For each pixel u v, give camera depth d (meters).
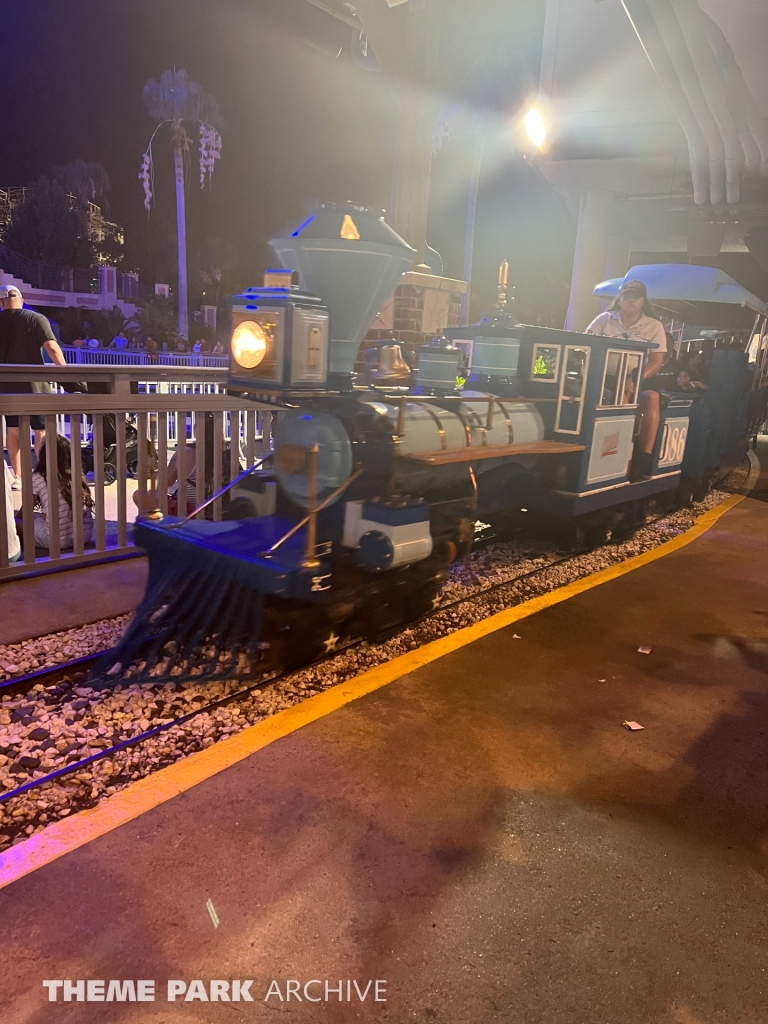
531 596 4.93
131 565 4.88
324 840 2.43
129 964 1.95
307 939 2.05
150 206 42.03
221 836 2.42
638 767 2.98
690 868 2.43
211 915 2.11
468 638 4.14
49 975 1.90
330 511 3.70
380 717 3.21
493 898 2.24
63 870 2.24
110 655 3.50
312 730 3.07
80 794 2.63
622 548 6.27
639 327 6.45
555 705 3.43
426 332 6.18
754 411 12.11
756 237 15.02
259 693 3.36
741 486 9.88
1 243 28.42
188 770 2.75
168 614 3.65
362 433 3.45
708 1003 1.94
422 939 2.08
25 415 4.34
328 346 3.46
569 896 2.27
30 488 4.47
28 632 3.78
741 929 2.19
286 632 3.47
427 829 2.52
